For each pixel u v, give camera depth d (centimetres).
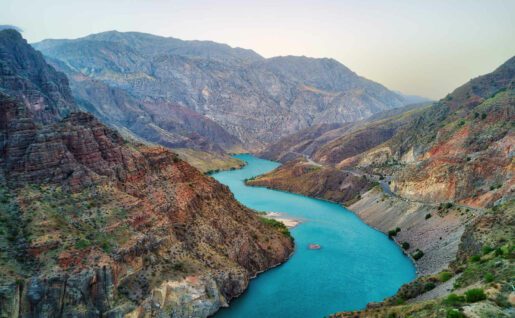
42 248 8588
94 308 8575
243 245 13512
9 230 8769
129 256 9631
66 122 11425
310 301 11588
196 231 12356
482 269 8925
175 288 9981
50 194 9731
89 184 10481
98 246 9231
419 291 10188
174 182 13350
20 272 8206
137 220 10525
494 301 7331
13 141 10006
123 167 11862
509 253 9094
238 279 11906
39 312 8138
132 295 9288
